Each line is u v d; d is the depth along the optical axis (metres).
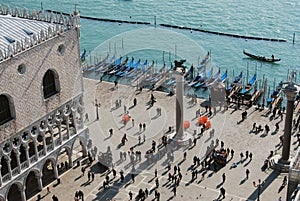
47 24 75.62
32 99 70.56
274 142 89.19
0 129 66.25
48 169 81.62
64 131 83.31
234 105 102.94
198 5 188.88
